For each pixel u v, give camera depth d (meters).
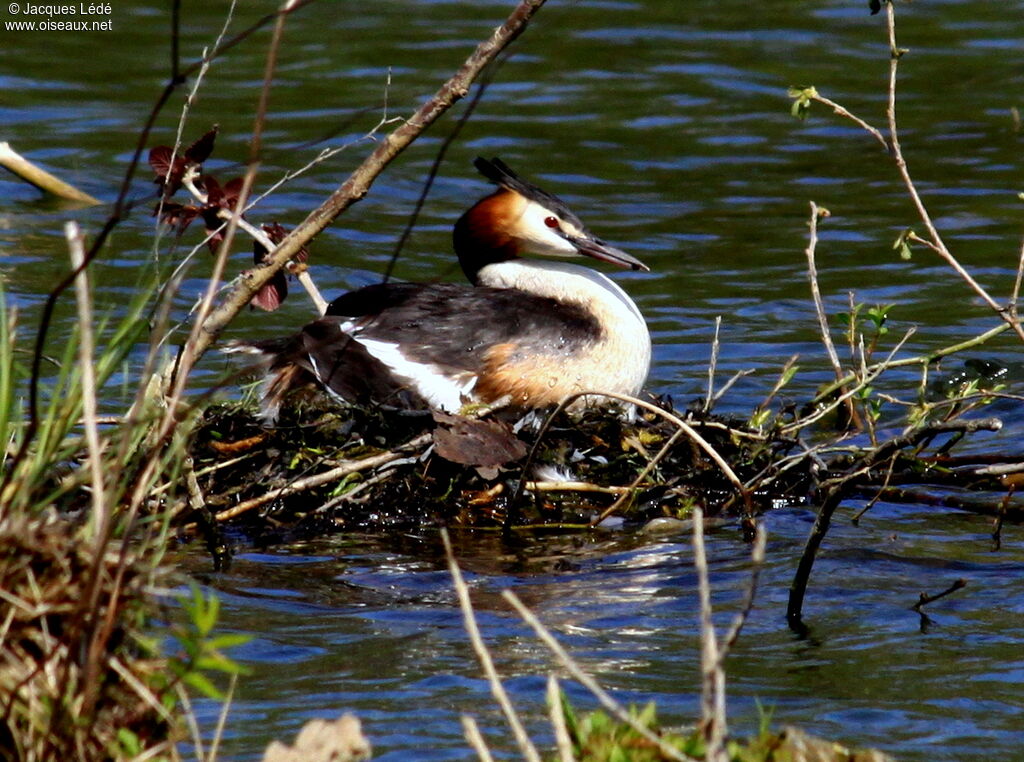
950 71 24.97
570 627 8.23
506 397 10.87
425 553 9.73
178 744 6.52
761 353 14.10
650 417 11.49
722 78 24.50
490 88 23.80
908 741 6.67
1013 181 19.84
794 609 8.33
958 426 8.84
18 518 5.75
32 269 15.13
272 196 18.31
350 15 27.88
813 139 21.84
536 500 10.52
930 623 8.22
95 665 5.39
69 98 22.48
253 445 10.53
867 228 18.11
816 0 29.53
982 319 14.95
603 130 21.95
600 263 16.91
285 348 10.87
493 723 6.80
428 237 17.58
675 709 6.96
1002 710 7.02
